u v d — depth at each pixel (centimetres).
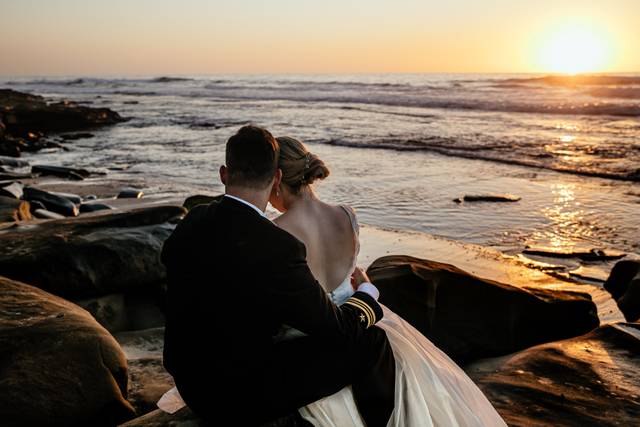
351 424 218
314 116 3278
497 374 364
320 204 244
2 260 487
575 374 357
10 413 270
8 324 323
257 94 6134
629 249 839
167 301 214
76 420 282
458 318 470
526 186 1281
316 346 213
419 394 227
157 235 556
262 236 199
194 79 13738
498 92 4966
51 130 3080
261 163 207
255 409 206
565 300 497
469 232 931
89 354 305
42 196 1080
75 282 501
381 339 226
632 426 301
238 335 201
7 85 11450
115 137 2633
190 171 1609
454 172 1465
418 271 479
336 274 240
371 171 1492
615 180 1341
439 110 3503
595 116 2909
